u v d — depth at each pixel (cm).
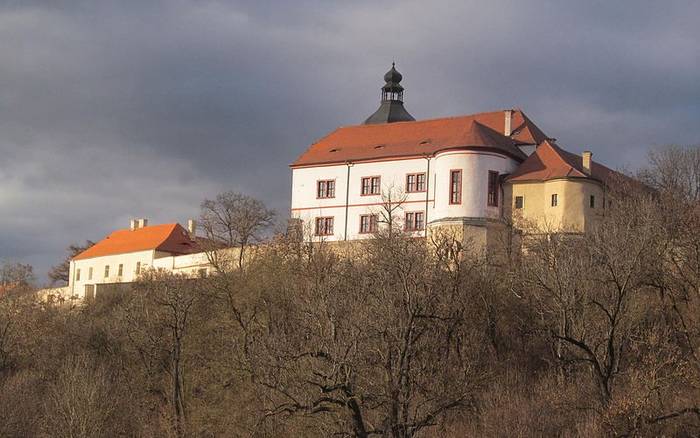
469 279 6575
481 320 6525
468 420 5678
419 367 5375
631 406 5103
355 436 4878
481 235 8731
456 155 9031
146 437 6562
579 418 5497
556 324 6256
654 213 7012
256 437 5553
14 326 8819
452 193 9000
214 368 6319
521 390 5984
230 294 6700
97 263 12406
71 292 12462
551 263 6238
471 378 5559
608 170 9494
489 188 8994
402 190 9656
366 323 5097
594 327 5850
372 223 9725
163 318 7325
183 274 9262
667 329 5869
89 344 8438
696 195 8394
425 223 9469
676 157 8731
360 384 5075
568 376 6044
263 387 5381
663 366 5719
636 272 6012
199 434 6056
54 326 8875
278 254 7394
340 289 5794
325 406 4997
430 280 5903
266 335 5956
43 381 7894
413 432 4984
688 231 6806
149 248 11656
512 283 6612
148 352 7450
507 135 9881
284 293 6562
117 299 9900
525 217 8806
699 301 6303
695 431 5281
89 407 6669
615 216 7500
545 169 8944
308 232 8988
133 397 7144
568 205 8688
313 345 5131
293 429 5394
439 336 5931
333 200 10019
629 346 6075
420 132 10131
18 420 6938
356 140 10375
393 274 5644
